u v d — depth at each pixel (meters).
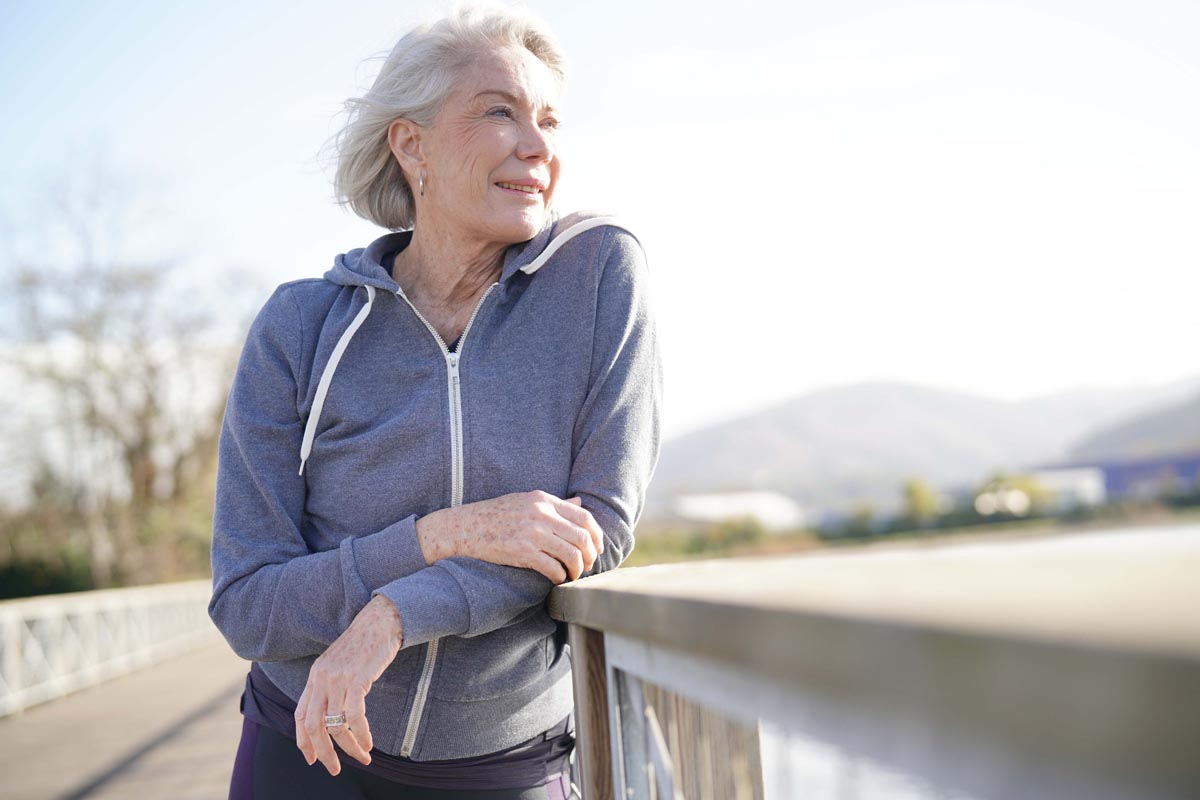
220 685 9.73
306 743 1.25
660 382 1.50
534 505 1.29
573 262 1.47
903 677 0.29
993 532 43.75
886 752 0.32
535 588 1.31
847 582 0.39
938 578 0.34
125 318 23.73
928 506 44.56
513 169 1.45
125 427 24.14
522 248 1.49
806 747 0.40
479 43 1.46
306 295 1.55
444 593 1.26
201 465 25.39
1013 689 0.24
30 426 23.33
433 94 1.46
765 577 0.52
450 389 1.42
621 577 1.04
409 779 1.40
